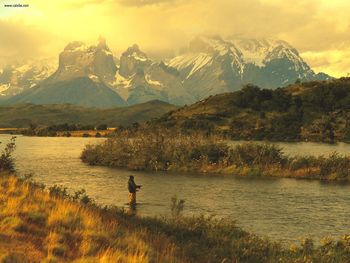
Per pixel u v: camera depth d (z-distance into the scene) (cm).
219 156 9525
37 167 9756
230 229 3175
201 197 6097
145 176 8331
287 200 5947
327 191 6756
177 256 2202
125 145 10394
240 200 5903
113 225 2453
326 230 4269
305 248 2836
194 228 3069
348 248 2778
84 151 11844
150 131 10700
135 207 5228
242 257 2547
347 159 8756
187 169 9069
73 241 2055
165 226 3041
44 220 2291
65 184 7138
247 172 8612
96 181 7575
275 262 2462
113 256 1794
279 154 9638
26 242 1905
